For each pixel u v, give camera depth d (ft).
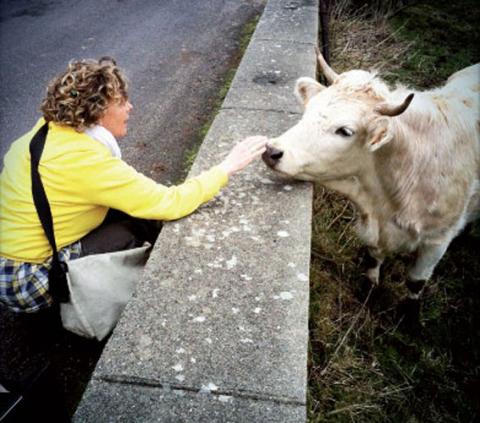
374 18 19.56
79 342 7.87
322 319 8.63
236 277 6.46
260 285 6.35
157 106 14.87
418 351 9.16
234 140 9.44
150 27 20.79
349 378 7.97
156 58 17.92
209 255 6.77
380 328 9.34
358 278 9.97
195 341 5.62
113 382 5.20
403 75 16.99
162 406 4.98
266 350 5.53
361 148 7.02
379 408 7.77
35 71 16.70
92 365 7.56
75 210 6.52
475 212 9.42
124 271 6.95
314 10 17.22
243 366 5.35
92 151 6.21
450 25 21.52
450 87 9.04
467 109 8.43
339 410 7.33
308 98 7.65
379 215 8.29
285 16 16.63
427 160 7.62
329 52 16.10
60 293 6.61
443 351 9.34
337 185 7.91
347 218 10.91
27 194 6.35
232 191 7.99
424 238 8.42
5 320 8.29
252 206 7.68
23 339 7.97
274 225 7.32
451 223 8.30
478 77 9.45
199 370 5.31
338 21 18.60
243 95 11.30
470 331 9.76
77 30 20.33
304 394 5.09
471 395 8.61
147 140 13.25
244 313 5.97
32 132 6.68
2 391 3.90
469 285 10.73
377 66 16.29
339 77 7.07
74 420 4.85
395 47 18.12
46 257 6.72
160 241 6.95
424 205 7.89
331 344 8.38
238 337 5.67
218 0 24.25
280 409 4.97
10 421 3.64
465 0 24.53
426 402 8.35
